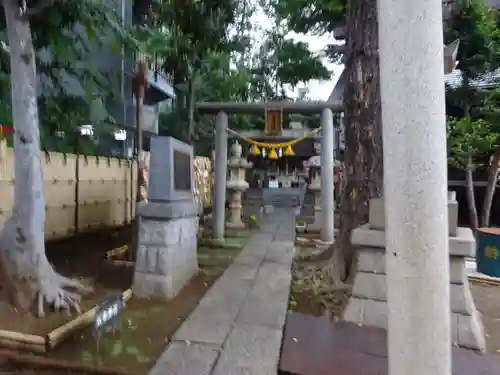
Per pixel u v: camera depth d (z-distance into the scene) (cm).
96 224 820
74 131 826
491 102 794
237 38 759
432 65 105
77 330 322
